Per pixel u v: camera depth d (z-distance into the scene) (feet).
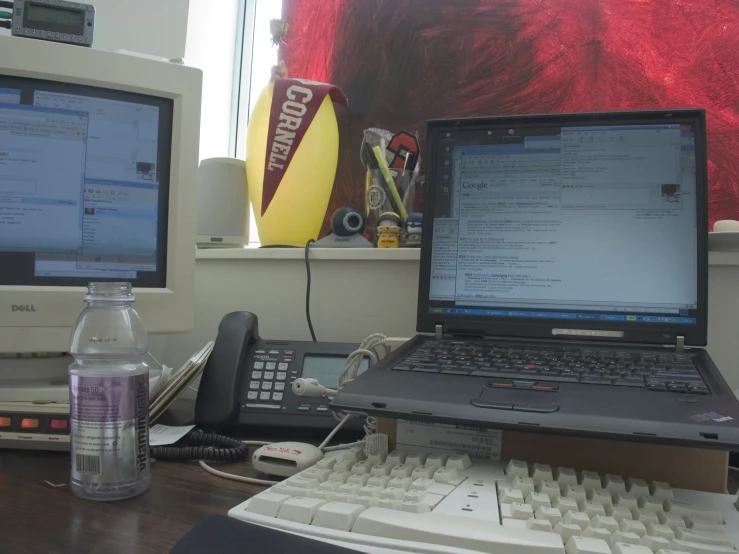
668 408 1.60
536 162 2.47
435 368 2.03
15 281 2.54
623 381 1.84
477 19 3.59
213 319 3.68
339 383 2.43
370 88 3.92
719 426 1.47
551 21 3.40
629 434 1.50
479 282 2.46
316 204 3.64
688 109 2.30
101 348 2.11
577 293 2.34
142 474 1.81
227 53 5.00
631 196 2.34
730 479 2.04
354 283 3.27
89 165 2.66
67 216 2.62
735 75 3.01
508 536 1.23
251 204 3.82
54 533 1.48
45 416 2.17
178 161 2.78
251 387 2.57
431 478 1.63
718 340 2.62
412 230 3.22
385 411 1.74
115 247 2.69
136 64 2.70
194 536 1.30
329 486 1.53
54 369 2.56
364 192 3.90
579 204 2.40
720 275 2.63
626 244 2.32
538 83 3.41
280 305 3.47
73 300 2.56
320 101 3.61
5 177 2.54
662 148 2.33
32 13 2.65
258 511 1.43
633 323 2.25
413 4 3.79
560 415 1.59
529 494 1.46
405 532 1.27
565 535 1.25
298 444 2.06
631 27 3.23
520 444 1.88
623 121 2.38
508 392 1.78
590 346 2.25
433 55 3.70
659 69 3.16
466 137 2.56
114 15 4.36
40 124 2.59
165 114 2.80
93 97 2.66
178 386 2.58
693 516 1.37
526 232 2.44
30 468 2.04
